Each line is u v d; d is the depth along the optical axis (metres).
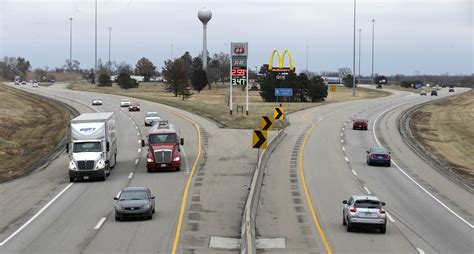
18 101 114.88
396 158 58.16
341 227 27.84
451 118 104.50
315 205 33.62
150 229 26.55
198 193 36.44
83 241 24.20
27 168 48.88
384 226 26.27
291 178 43.50
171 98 153.88
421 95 178.12
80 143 42.12
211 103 134.75
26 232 26.12
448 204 35.50
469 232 27.39
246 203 30.33
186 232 26.02
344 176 45.47
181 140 46.66
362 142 70.44
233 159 52.34
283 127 76.31
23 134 74.50
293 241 24.78
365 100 155.38
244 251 21.11
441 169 51.78
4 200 34.81
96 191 37.56
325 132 80.19
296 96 151.88
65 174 45.16
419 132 86.12
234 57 97.69
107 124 43.75
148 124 81.81
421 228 28.08
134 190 29.52
